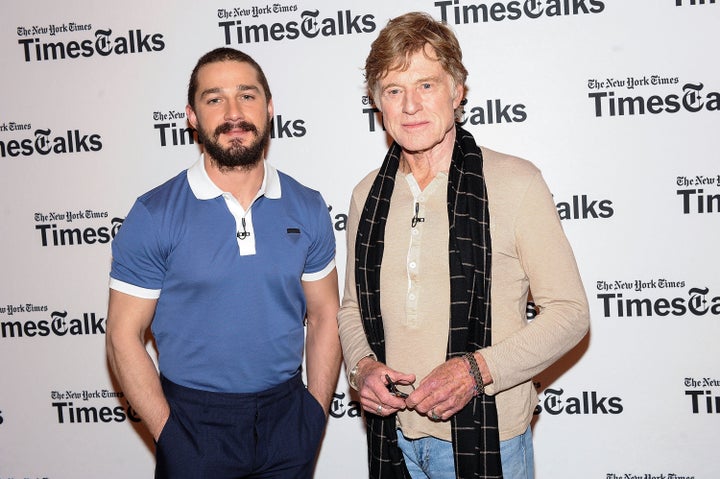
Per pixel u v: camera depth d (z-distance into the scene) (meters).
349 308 1.84
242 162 1.73
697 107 2.20
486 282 1.55
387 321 1.65
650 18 2.20
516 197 1.55
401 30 1.55
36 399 2.54
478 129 2.30
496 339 1.58
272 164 2.38
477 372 1.49
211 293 1.74
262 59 2.35
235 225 1.76
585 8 2.22
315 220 1.88
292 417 1.86
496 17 2.26
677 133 2.22
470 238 1.56
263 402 1.81
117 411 2.53
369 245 1.70
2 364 2.54
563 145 2.27
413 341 1.60
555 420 2.37
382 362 1.68
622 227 2.27
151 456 2.53
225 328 1.75
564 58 2.24
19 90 2.44
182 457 1.74
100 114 2.42
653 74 2.21
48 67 2.42
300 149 2.37
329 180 2.37
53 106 2.43
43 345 2.52
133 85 2.40
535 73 2.26
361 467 2.46
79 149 2.43
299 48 2.33
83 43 2.40
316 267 1.94
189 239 1.73
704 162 2.21
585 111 2.25
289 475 1.86
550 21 2.24
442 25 1.60
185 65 2.37
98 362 2.51
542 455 2.38
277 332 1.81
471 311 1.55
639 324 2.29
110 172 2.43
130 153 2.42
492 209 1.57
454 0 2.27
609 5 2.21
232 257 1.74
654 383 2.30
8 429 2.56
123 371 1.75
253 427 1.79
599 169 2.26
